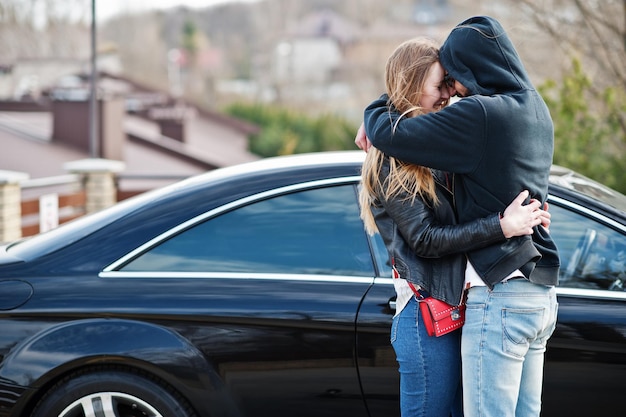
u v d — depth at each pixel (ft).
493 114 10.46
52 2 180.34
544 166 10.93
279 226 13.75
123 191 45.96
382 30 263.49
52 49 179.52
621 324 12.74
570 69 45.37
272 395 13.15
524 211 10.46
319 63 316.40
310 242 13.60
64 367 13.08
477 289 10.85
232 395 13.16
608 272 13.16
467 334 10.90
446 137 10.55
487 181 10.65
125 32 301.02
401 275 11.09
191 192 14.16
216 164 95.14
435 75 11.21
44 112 96.37
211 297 13.26
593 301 12.95
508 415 10.77
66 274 13.74
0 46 176.45
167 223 13.91
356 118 156.66
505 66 10.94
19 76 144.77
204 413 13.15
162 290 13.41
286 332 13.08
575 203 13.53
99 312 13.29
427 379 11.20
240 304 13.17
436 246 10.77
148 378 13.28
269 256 13.60
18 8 179.83
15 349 13.25
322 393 13.08
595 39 45.14
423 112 11.32
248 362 13.12
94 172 43.34
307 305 13.09
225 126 144.66
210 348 13.14
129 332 13.16
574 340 12.75
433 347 11.16
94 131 53.83
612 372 12.73
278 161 14.83
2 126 86.84
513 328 10.69
